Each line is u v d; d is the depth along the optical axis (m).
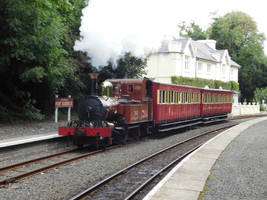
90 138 12.27
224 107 27.94
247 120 30.16
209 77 39.78
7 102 18.16
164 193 6.56
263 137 16.12
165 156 11.43
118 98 13.77
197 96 21.72
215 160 10.11
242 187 7.15
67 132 11.98
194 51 35.62
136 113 13.90
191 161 9.89
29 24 15.26
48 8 15.95
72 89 22.28
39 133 13.70
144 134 15.99
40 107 19.95
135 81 14.54
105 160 10.21
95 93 12.73
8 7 14.50
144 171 9.05
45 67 16.84
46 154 11.08
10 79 17.91
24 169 8.77
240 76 55.50
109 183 7.66
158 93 15.85
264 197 6.49
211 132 19.55
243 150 12.12
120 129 12.98
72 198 6.20
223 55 42.16
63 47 20.42
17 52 14.66
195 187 7.04
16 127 15.10
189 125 20.23
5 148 10.41
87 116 12.38
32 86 19.05
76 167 9.12
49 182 7.53
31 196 6.53
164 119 16.61
